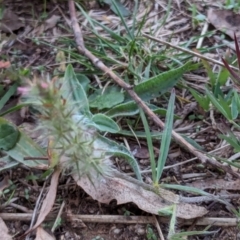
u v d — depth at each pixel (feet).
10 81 1.13
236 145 0.94
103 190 0.91
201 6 1.36
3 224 0.89
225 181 0.96
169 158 1.01
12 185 0.96
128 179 0.90
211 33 1.24
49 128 0.77
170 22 1.32
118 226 0.90
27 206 0.94
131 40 1.18
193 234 0.86
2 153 0.99
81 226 0.90
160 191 0.90
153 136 1.02
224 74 1.10
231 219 0.90
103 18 1.32
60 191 0.95
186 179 0.97
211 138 1.05
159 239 0.88
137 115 1.07
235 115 1.02
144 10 1.36
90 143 0.80
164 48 1.23
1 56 1.21
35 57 1.22
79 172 0.83
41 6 1.37
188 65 1.06
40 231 0.88
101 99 1.08
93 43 1.25
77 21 1.27
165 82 1.07
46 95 0.70
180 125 1.08
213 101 1.01
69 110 0.77
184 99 1.12
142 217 0.91
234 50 1.24
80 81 1.11
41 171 0.98
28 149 0.95
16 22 1.31
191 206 0.89
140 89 1.08
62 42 1.25
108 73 1.08
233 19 1.30
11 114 1.07
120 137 1.05
